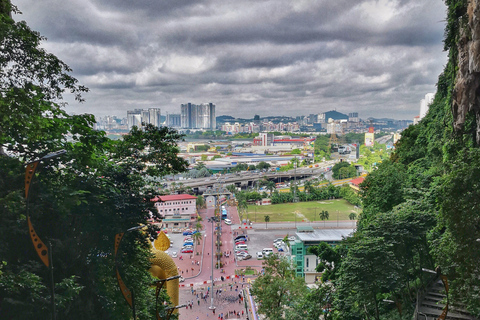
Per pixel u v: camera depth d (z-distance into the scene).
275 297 71.12
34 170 22.19
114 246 30.77
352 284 41.84
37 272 28.22
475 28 47.62
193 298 107.06
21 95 25.88
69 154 29.73
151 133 38.75
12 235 27.25
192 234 166.00
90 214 31.77
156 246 49.94
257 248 152.75
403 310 45.94
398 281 42.53
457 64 60.31
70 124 31.59
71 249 30.61
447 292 31.55
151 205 36.81
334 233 124.56
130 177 36.25
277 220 193.38
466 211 31.89
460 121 54.84
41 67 30.14
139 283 36.59
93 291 31.62
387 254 41.19
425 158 80.94
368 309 47.72
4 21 26.86
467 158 34.44
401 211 48.25
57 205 28.02
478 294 30.75
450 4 58.09
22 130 26.58
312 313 61.22
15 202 24.27
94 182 32.19
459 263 32.16
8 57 28.27
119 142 37.78
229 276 124.31
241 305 101.56
